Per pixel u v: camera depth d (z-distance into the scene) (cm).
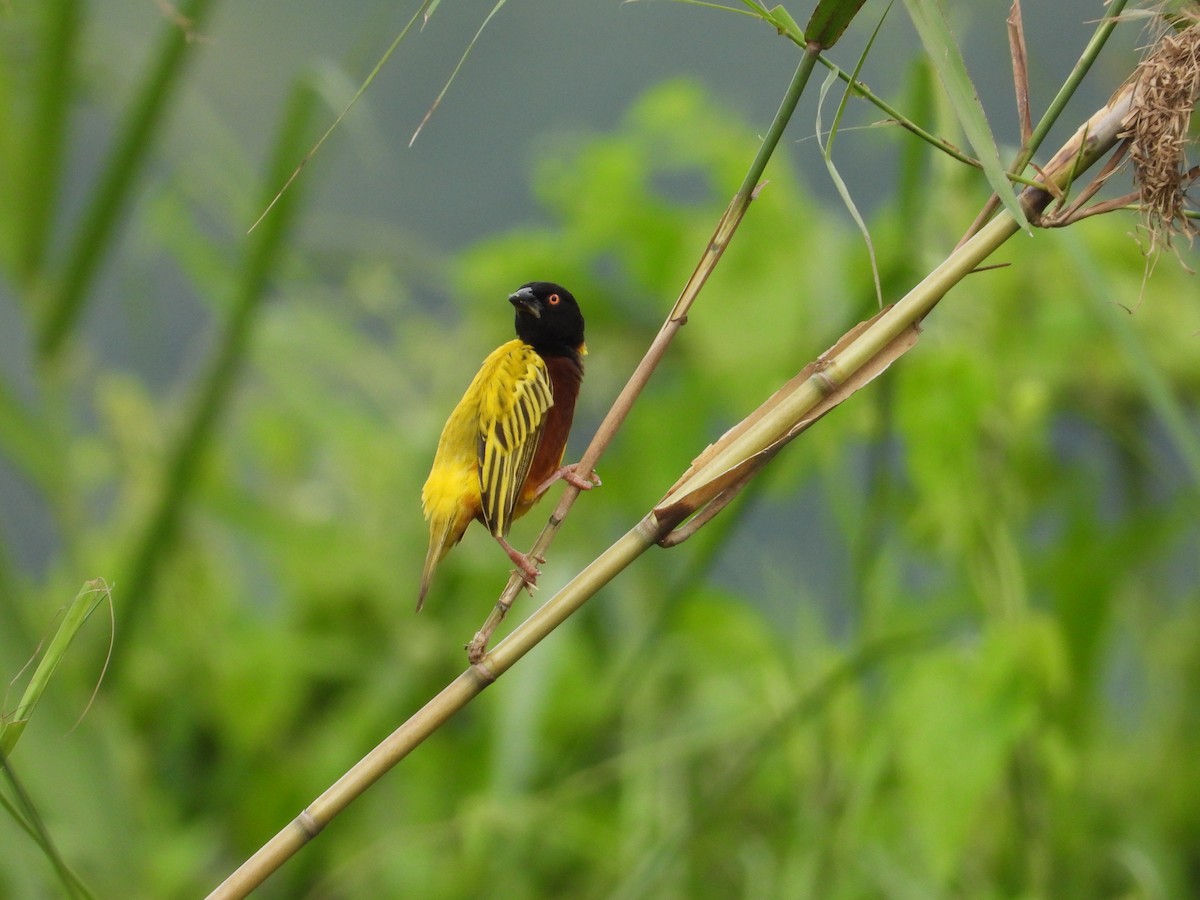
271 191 816
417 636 1130
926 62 781
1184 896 1001
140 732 1052
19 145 794
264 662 1084
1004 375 995
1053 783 871
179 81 779
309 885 1053
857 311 955
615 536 1231
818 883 882
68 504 826
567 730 1095
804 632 1054
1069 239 703
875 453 905
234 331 816
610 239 1248
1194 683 1103
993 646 839
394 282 1229
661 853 843
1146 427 1077
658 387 1241
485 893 948
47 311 808
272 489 1229
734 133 1236
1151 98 512
